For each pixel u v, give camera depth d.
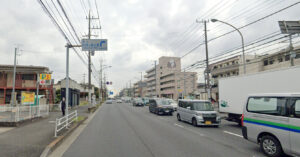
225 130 10.27
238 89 11.12
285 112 5.29
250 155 5.74
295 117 5.02
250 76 10.24
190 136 8.65
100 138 8.37
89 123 13.55
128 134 9.24
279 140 5.31
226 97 12.16
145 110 26.28
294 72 7.79
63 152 6.19
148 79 101.19
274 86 8.73
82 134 9.40
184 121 14.12
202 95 50.03
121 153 6.00
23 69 25.94
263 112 5.98
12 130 9.57
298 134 4.86
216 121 11.19
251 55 41.72
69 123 11.52
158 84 85.81
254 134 6.22
